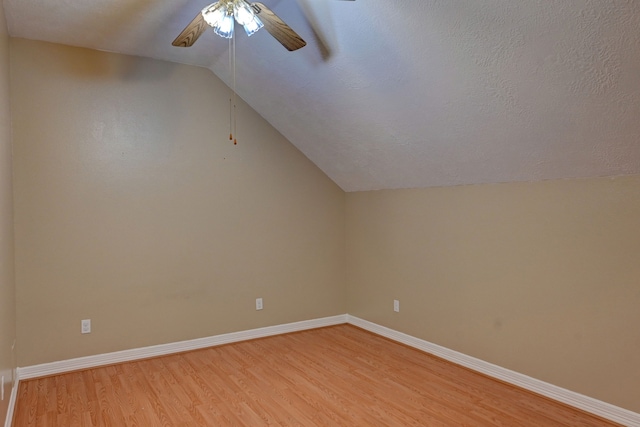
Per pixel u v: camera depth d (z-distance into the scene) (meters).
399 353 3.83
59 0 2.75
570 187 2.77
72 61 3.47
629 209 2.47
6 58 2.96
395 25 2.45
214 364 3.57
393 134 3.38
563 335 2.81
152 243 3.78
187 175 3.94
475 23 2.16
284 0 2.66
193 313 3.96
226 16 2.23
